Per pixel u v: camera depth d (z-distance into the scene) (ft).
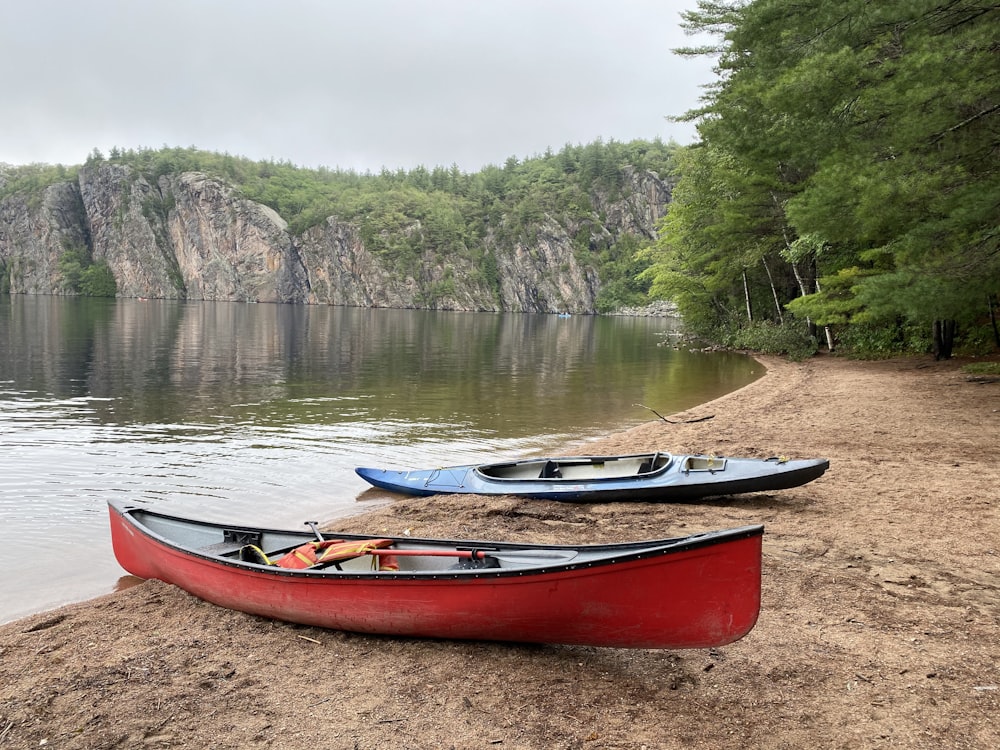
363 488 37.60
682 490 31.58
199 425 54.13
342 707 15.52
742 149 66.18
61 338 133.80
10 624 20.65
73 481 37.86
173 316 241.55
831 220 50.19
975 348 83.97
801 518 28.84
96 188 590.96
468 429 54.13
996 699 14.94
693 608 15.88
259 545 23.63
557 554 19.24
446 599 17.66
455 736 14.28
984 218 42.60
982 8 42.78
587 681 16.43
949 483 32.58
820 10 51.93
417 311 450.71
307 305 520.01
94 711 15.49
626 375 92.17
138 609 21.38
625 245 589.73
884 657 16.89
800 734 14.02
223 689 16.39
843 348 104.06
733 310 144.77
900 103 43.52
